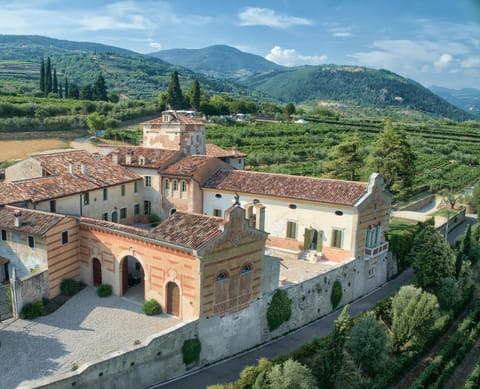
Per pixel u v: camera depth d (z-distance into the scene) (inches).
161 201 2472.9
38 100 6584.6
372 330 1551.4
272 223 2253.9
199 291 1440.7
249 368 1309.1
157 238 1526.8
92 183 2180.1
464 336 1908.2
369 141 6378.0
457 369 1734.7
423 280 2196.1
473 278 2556.6
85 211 2139.5
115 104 7003.0
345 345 1584.6
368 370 1562.5
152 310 1573.6
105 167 2397.9
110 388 1237.1
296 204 2171.5
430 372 1584.6
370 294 2204.7
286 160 5221.5
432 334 1868.8
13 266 1750.7
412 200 4158.5
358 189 2103.8
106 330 1477.6
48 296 1658.5
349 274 2044.8
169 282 1551.4
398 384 1589.6
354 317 1788.9
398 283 2372.0
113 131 5497.1
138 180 2476.6
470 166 5841.5
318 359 1425.9
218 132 6171.3
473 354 1844.2
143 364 1311.5
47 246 1641.2
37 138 4982.8
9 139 4781.0
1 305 1592.0
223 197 2353.6
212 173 2479.1
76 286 1754.4
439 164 5753.0
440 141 6879.9
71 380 1146.7
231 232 1498.5
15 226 1685.5
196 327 1451.8
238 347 1608.0
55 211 1989.4
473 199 4023.1
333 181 2192.4
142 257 1615.4
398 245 2465.6
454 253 2321.6
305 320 1855.3
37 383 1101.1
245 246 1560.0
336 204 2046.0
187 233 1510.8
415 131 7647.6
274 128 7032.5
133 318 1557.6
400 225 2942.9
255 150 5462.6
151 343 1320.1
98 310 1615.4
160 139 2741.1
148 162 2513.5
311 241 2161.7
